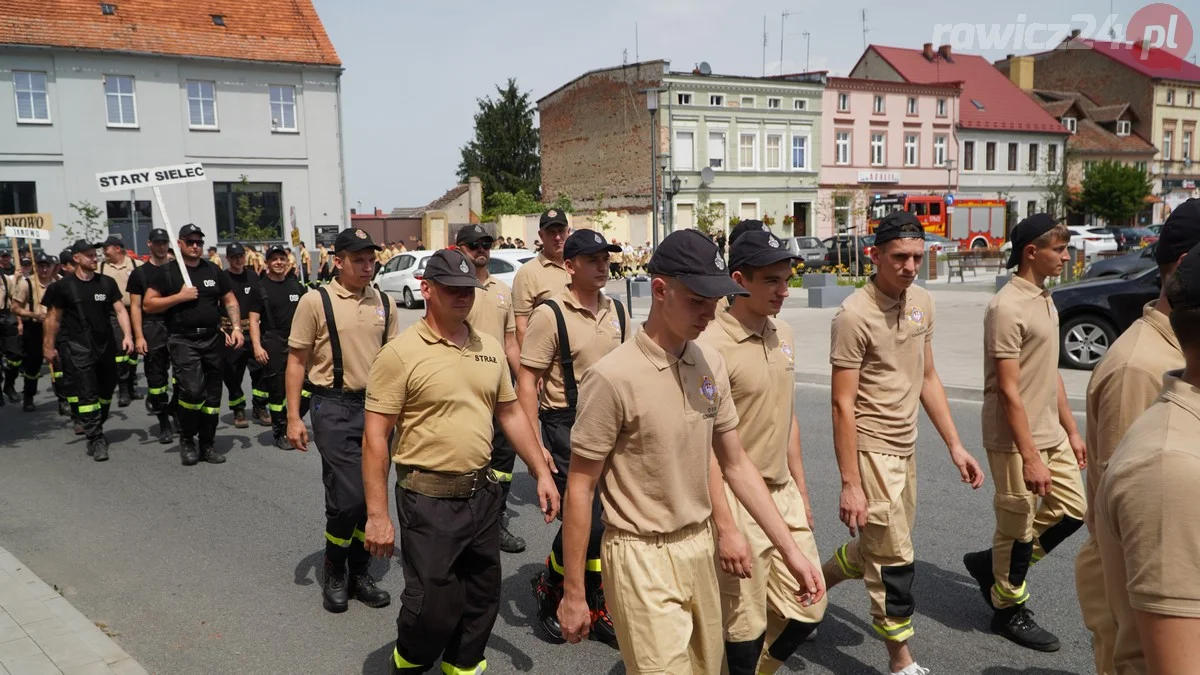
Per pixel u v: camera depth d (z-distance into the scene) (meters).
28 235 15.78
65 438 9.30
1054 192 52.44
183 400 7.96
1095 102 60.25
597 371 2.78
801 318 18.03
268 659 4.34
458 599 3.60
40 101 27.38
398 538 6.16
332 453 4.78
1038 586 4.80
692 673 2.94
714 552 3.13
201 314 7.95
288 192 31.28
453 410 3.59
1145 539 1.64
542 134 49.62
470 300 3.62
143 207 28.91
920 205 40.00
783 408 3.45
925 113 48.72
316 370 4.92
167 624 4.75
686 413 2.79
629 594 2.80
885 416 3.74
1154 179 57.38
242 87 30.17
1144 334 2.40
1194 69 59.59
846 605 4.73
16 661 4.15
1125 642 1.84
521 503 6.77
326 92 31.58
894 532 3.72
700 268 2.64
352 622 4.76
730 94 43.28
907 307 3.76
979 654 4.10
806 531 3.52
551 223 5.71
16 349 11.39
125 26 28.67
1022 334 3.95
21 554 5.82
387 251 31.95
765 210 44.78
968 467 3.96
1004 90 53.69
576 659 4.28
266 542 6.02
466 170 68.00
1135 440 1.73
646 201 43.12
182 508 6.80
